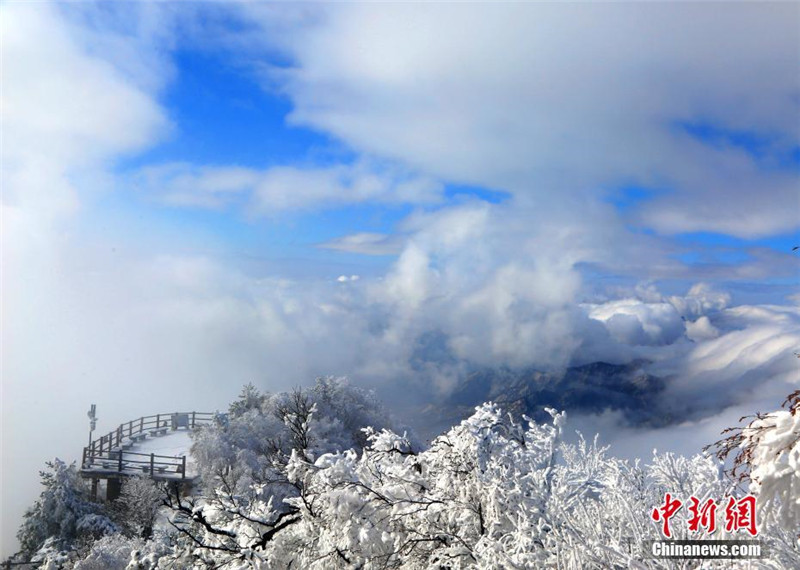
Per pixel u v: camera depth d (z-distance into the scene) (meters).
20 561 31.05
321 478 10.59
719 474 7.61
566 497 9.20
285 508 16.80
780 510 4.78
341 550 10.52
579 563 6.70
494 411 10.95
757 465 5.07
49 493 31.88
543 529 8.56
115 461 37.97
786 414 4.80
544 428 10.52
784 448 4.79
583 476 9.91
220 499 12.74
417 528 10.70
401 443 12.59
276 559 11.38
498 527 9.73
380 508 10.56
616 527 7.28
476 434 10.58
